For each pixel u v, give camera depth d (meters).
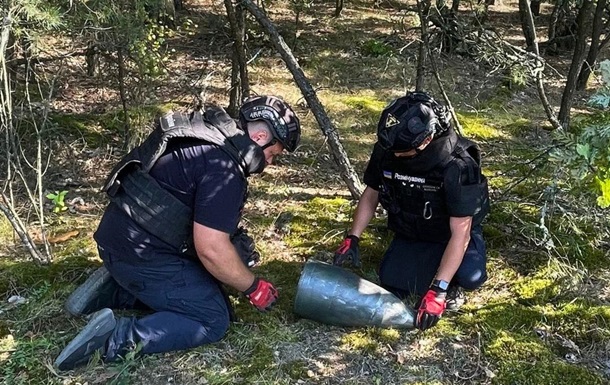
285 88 6.83
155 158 2.58
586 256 3.55
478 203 2.78
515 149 5.44
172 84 6.43
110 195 2.66
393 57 7.61
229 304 2.90
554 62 8.44
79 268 3.35
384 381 2.65
